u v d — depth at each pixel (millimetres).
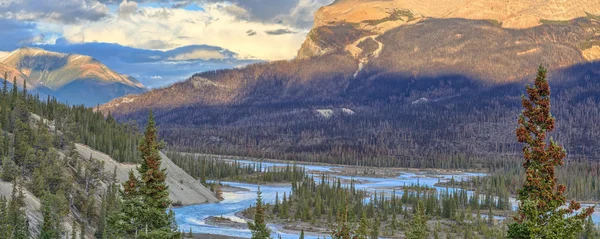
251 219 182375
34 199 121938
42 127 167000
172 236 56438
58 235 99812
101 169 162000
